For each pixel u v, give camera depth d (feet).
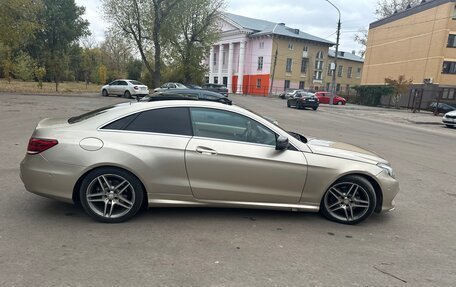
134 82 88.53
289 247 11.83
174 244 11.58
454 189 20.94
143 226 12.87
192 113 13.53
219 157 13.08
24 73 124.98
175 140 13.05
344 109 106.73
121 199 13.01
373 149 34.68
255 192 13.43
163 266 10.16
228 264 10.45
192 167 13.01
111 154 12.60
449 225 14.83
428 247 12.51
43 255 10.42
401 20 146.10
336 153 14.10
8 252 10.50
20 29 76.59
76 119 14.14
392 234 13.52
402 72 145.38
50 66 103.86
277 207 13.71
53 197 12.78
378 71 162.81
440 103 108.06
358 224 14.32
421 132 56.95
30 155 12.87
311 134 42.60
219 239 12.12
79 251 10.78
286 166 13.41
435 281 10.16
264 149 13.44
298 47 199.72
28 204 14.35
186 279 9.54
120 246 11.25
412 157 31.50
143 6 100.27
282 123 52.70
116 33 103.40
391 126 63.87
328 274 10.21
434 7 127.95
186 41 126.72
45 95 80.74
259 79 200.13
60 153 12.57
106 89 90.43
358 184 14.06
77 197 13.16
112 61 213.05
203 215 14.19
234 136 13.58
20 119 39.17
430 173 25.05
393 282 9.99
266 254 11.22
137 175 12.77
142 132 13.08
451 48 124.88
